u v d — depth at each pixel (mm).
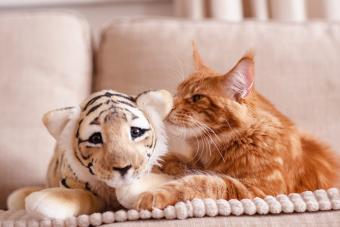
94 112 1068
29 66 1507
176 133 1127
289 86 1423
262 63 1437
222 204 1028
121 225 1004
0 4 1822
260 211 1026
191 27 1512
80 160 1071
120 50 1519
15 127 1454
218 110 1123
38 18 1571
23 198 1218
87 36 1625
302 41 1470
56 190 1069
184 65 1367
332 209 1046
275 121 1154
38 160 1436
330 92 1424
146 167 1060
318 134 1395
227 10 1676
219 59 1438
